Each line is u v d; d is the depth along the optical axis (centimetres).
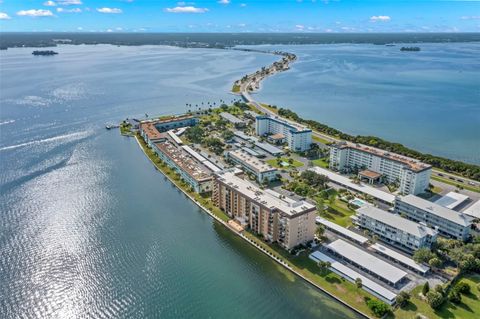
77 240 19700
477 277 16638
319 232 19688
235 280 16912
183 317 14812
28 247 19025
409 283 16250
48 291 16062
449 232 19938
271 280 16925
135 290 16188
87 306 15288
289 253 18662
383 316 14500
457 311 14688
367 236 19738
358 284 15975
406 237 18500
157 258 18362
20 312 14950
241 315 14912
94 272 17275
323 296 15900
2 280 16688
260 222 19912
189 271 17475
